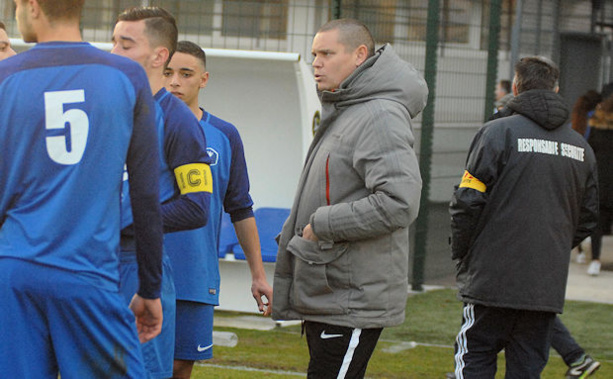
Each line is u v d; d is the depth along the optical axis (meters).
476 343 7.80
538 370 7.68
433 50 14.05
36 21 4.54
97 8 14.70
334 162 6.38
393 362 10.42
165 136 5.71
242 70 12.91
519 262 7.50
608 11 21.84
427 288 14.95
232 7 14.38
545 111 7.57
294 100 12.95
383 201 6.12
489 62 15.00
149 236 4.65
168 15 5.92
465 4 14.51
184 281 6.95
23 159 4.42
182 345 7.06
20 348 4.42
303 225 6.54
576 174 7.66
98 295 4.44
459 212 7.59
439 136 14.86
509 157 7.51
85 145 4.42
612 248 20.20
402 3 13.82
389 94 6.36
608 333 12.41
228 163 7.34
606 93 18.50
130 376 4.59
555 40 19.95
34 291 4.37
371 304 6.34
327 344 6.42
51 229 4.38
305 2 14.00
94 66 4.49
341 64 6.47
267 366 10.01
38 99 4.43
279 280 6.70
